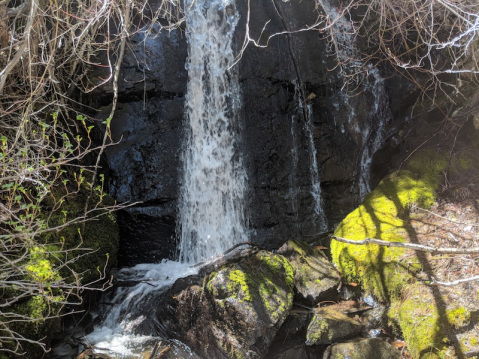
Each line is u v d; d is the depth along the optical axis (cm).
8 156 332
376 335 365
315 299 393
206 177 545
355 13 578
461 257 370
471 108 508
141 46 521
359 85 572
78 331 392
